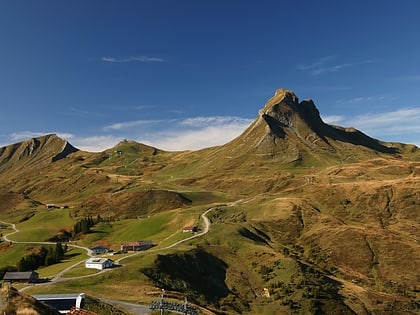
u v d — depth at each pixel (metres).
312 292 117.94
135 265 115.06
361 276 147.88
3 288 55.84
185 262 127.50
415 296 134.50
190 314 77.62
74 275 111.69
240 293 122.50
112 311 73.19
